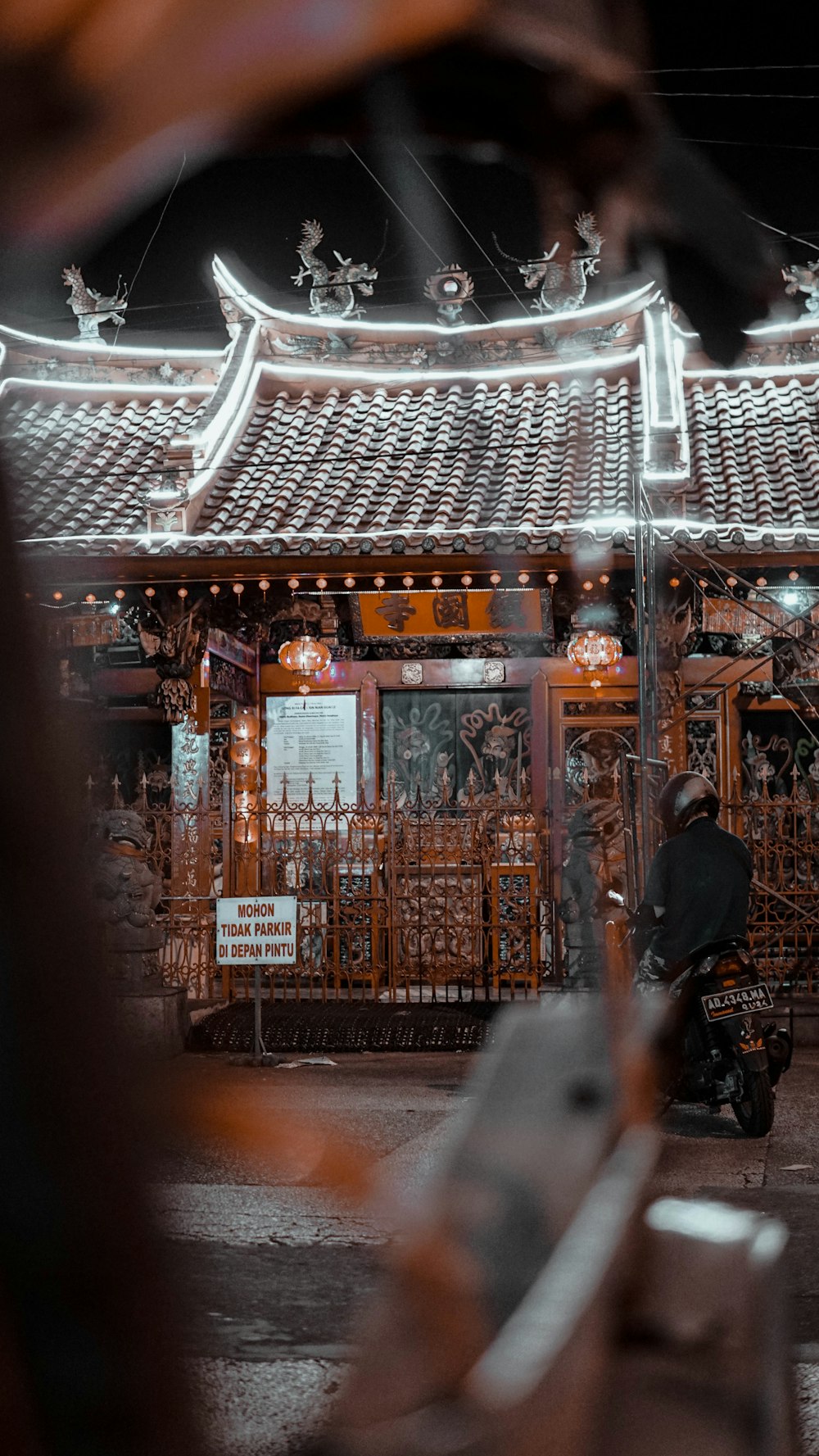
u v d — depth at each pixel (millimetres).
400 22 309
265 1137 303
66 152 274
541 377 16859
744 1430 525
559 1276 427
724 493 14516
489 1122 483
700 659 15031
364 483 14930
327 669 15336
